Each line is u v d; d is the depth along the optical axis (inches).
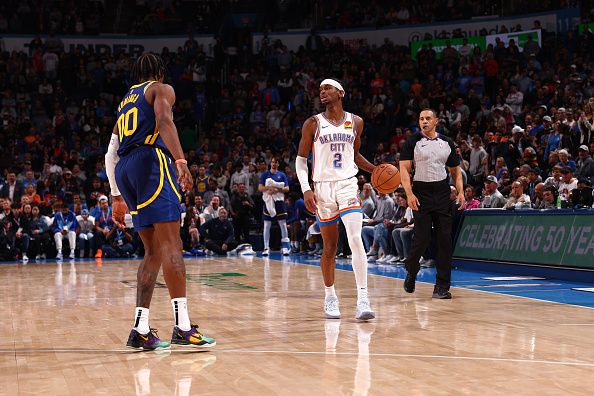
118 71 798.5
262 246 608.7
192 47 834.2
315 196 212.2
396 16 815.7
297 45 845.2
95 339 174.9
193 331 161.2
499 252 375.6
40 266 454.9
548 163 484.4
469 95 646.5
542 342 166.7
